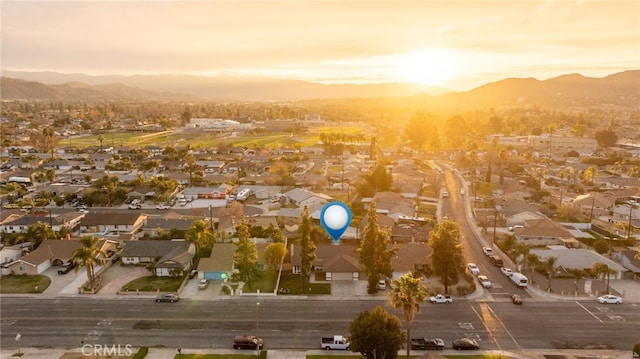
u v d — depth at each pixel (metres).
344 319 71.69
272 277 87.25
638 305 76.88
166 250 94.50
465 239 111.00
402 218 123.62
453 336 66.94
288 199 146.50
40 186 160.38
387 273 82.00
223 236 107.75
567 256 92.25
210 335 66.88
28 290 81.56
